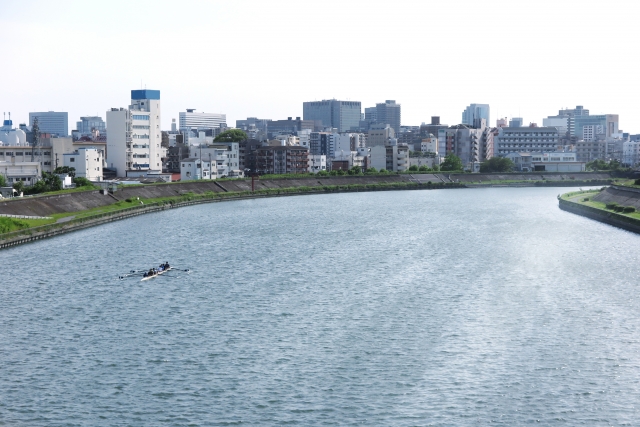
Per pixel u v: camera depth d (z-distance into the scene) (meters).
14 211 165.88
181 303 95.44
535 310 91.31
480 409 63.62
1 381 69.12
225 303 95.12
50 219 168.25
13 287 103.75
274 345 78.44
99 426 60.78
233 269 116.69
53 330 83.75
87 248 137.25
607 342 79.25
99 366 72.75
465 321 86.56
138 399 65.50
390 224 177.88
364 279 108.62
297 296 98.38
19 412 63.03
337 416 62.41
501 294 99.44
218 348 77.62
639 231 159.38
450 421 61.62
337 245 141.38
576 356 75.19
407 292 100.38
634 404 64.56
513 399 65.44
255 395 66.25
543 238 151.12
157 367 72.50
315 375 70.38
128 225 175.00
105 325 85.69
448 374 70.56
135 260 124.88
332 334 81.88
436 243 143.75
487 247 138.50
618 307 92.75
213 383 68.75
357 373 70.81
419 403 64.69
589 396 66.06
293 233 160.00
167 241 147.00
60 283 106.50
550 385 68.25
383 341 79.50
